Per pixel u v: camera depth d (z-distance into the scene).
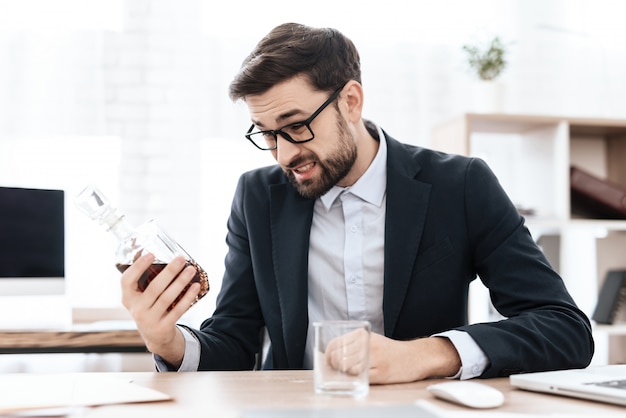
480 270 1.35
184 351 1.16
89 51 2.47
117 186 2.48
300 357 1.31
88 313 2.45
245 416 0.70
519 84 2.76
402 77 2.65
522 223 1.34
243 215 1.46
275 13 2.57
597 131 2.60
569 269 2.44
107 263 2.47
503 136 2.75
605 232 2.50
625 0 2.83
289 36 1.23
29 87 2.43
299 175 1.26
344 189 1.38
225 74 2.54
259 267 1.38
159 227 1.06
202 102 2.53
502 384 0.97
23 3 2.43
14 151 2.41
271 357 1.40
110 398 0.81
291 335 1.31
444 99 2.68
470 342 1.02
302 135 1.21
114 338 2.00
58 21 2.45
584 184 2.45
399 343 0.99
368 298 1.36
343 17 2.62
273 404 0.79
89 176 2.46
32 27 2.43
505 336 1.04
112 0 2.50
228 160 2.54
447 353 1.02
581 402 0.82
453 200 1.34
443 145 2.51
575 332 1.12
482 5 2.72
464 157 1.42
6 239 2.20
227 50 2.55
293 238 1.36
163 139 2.50
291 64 1.17
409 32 2.66
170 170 2.50
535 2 2.77
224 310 1.40
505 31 2.74
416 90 2.66
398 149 1.41
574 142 2.66
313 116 1.19
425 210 1.33
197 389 0.90
